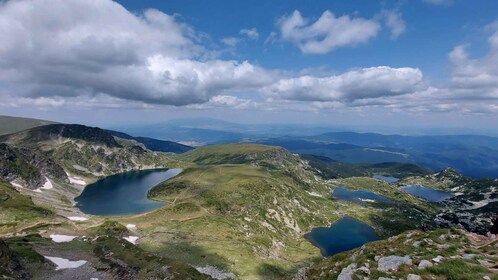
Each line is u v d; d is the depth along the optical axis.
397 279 35.12
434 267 34.41
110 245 147.38
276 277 158.12
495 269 33.06
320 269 51.50
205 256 171.25
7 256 106.44
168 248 180.38
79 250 143.88
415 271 34.88
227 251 183.88
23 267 110.31
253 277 151.88
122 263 122.12
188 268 123.06
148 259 127.25
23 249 129.62
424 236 50.06
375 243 53.00
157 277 109.62
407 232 55.59
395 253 43.38
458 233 48.88
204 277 118.62
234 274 151.88
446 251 41.19
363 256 46.62
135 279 108.56
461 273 32.59
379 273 37.91
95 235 181.50
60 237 175.62
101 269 117.19
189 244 191.62
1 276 90.88
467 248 42.41
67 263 124.50
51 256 132.25
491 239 45.16
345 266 45.94
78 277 109.19
